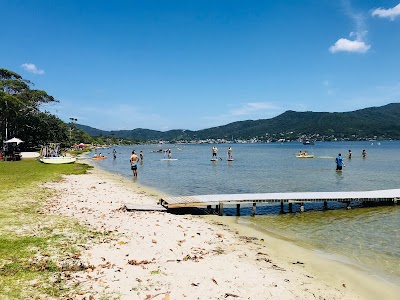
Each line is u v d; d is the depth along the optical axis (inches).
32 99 3339.1
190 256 420.5
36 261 362.0
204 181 1328.7
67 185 1065.5
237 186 1182.3
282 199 769.6
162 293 307.0
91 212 647.1
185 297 302.2
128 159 3120.1
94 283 320.8
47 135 3503.9
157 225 567.2
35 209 637.9
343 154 3526.1
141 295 301.0
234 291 323.0
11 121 3058.6
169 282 332.8
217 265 392.5
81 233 478.9
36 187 958.4
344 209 810.2
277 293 327.6
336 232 595.8
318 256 462.0
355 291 349.4
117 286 316.8
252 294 320.2
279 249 489.1
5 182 1040.2
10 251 384.5
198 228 581.6
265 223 669.9
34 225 504.4
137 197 904.9
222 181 1322.6
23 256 373.1
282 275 379.6
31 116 3302.2
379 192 893.2
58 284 313.6
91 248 418.0
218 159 2797.7
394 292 350.6
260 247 493.0
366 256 465.1
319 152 4128.9
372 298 335.0
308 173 1598.2
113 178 1440.7
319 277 383.6
